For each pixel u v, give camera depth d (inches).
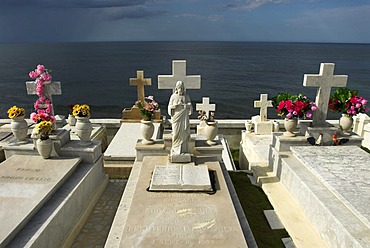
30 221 194.5
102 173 306.3
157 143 301.1
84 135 292.0
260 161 345.7
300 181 248.5
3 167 253.9
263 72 2234.3
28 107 1112.8
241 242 177.0
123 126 448.1
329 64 293.3
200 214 202.4
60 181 235.8
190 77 308.7
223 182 246.1
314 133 301.3
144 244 173.5
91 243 224.8
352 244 179.2
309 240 214.2
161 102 1246.9
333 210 205.6
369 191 213.2
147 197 222.4
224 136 485.4
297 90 1529.3
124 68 2436.0
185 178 240.1
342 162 259.3
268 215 250.1
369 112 951.6
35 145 274.7
